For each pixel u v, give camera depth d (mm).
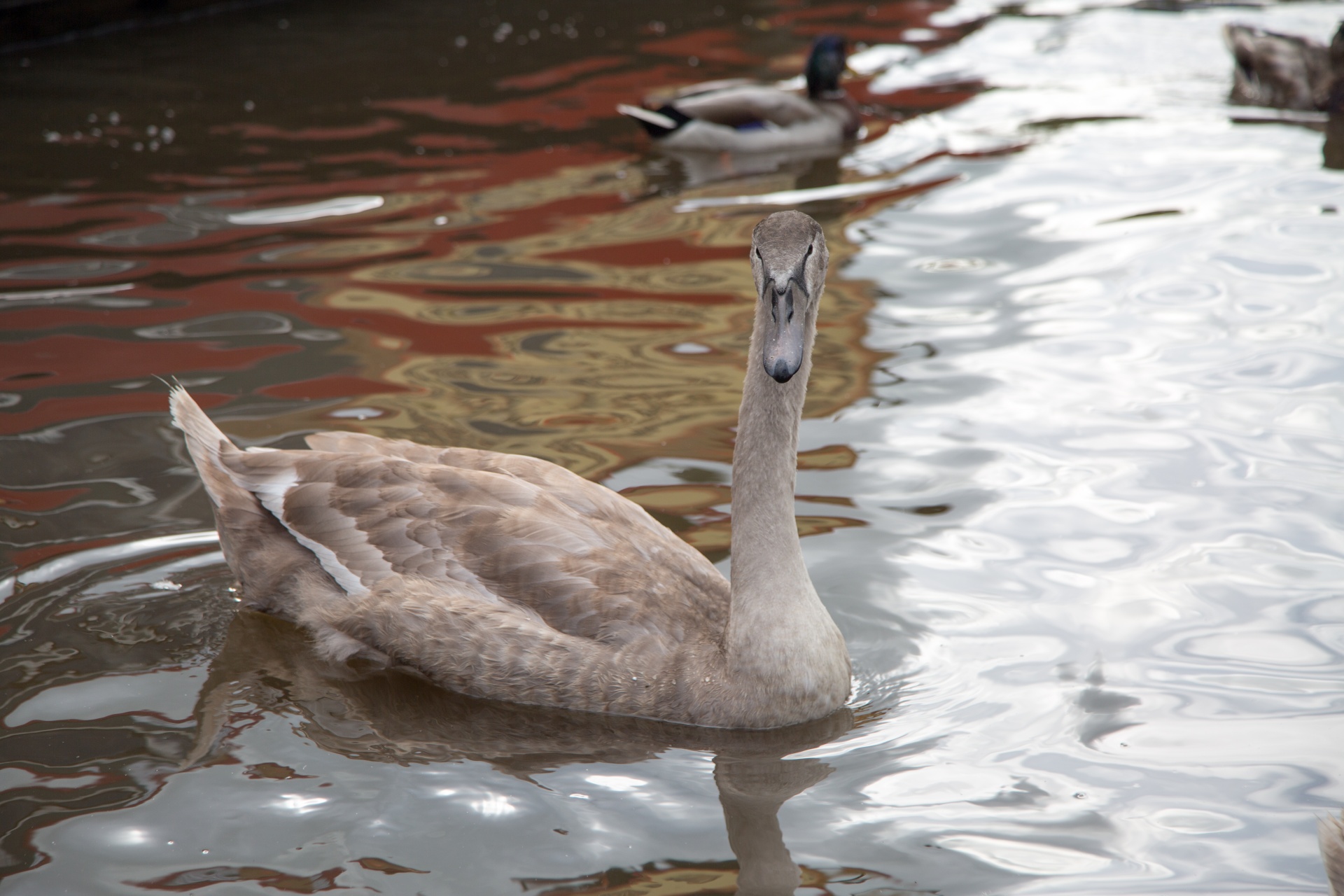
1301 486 9289
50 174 16219
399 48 22797
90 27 22953
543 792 6648
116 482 9484
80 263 13523
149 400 10641
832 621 7551
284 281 13266
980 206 15367
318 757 6930
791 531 7359
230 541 8328
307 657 7949
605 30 24766
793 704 7184
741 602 7316
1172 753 6762
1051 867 5992
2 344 11594
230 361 11398
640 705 7348
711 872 6020
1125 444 9969
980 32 24719
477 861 6109
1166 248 13781
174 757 6891
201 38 22938
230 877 6004
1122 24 24984
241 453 8492
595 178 16766
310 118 18750
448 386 11062
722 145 17781
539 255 14164
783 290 6777
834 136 18312
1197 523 8922
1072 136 18062
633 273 13672
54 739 7000
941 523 9031
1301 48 19438
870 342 11922
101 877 6000
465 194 16031
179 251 13945
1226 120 18578
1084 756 6773
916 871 6000
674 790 6656
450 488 8008
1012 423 10367
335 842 6246
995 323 12211
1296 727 6930
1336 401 10461
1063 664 7555
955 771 6715
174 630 8047
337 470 8211
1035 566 8516
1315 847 6062
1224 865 5957
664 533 8234
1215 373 11031
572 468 9773
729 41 24125
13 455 9750
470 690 7625
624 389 11102
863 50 23641
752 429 7262
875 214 15305
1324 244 13703
